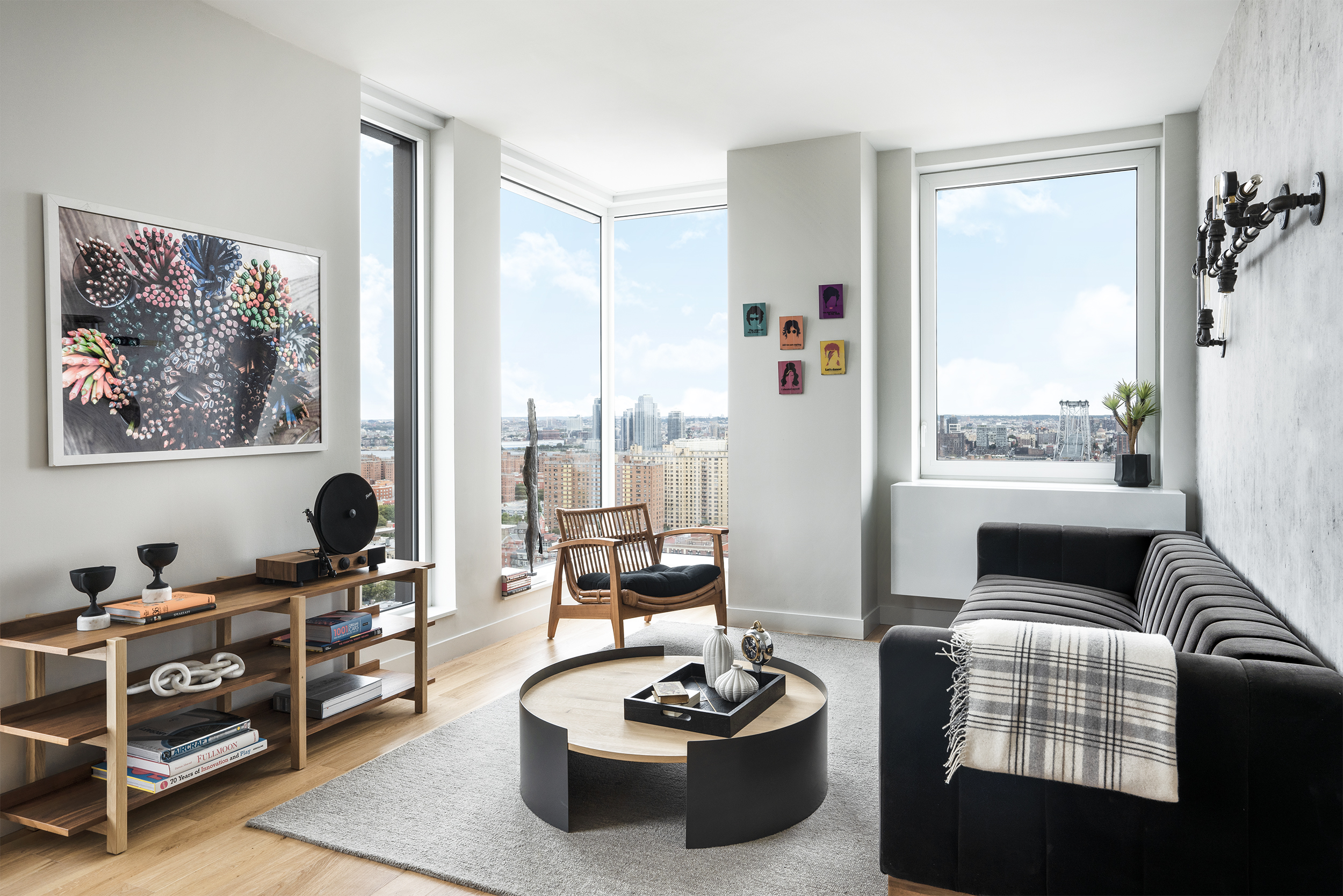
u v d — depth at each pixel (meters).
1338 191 1.76
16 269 2.34
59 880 2.11
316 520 3.05
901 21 3.10
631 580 4.18
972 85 3.72
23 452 2.37
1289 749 1.68
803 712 2.51
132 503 2.66
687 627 4.77
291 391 3.21
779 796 2.34
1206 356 3.60
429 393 4.17
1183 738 1.74
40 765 2.40
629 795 2.60
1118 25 3.13
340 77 3.44
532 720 2.45
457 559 4.14
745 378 4.69
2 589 2.32
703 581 4.36
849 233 4.43
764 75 3.61
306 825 2.38
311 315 3.29
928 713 1.97
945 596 4.32
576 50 3.33
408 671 3.84
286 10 2.96
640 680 2.87
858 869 2.14
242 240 2.99
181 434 2.79
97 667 2.57
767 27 3.16
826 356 4.48
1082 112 4.05
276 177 3.15
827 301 4.46
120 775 2.24
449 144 4.11
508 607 4.55
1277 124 2.33
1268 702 1.69
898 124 4.24
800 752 2.39
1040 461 4.56
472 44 3.27
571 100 3.90
